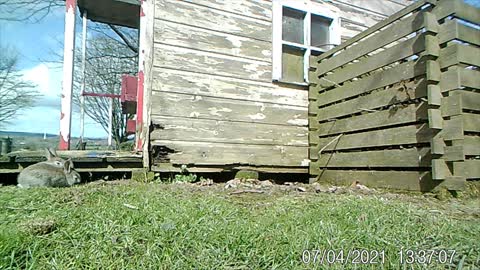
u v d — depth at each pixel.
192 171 4.11
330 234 1.70
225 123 4.35
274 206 2.35
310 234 1.70
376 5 5.73
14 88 11.62
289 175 4.89
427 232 1.79
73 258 1.38
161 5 4.10
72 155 3.68
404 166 3.35
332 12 5.27
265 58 4.69
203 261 1.40
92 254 1.41
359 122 3.99
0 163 3.55
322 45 5.21
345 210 2.15
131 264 1.35
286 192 3.11
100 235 1.58
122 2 4.98
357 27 5.50
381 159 3.65
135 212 1.92
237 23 4.53
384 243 1.61
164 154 3.97
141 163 3.91
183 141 4.08
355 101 4.05
